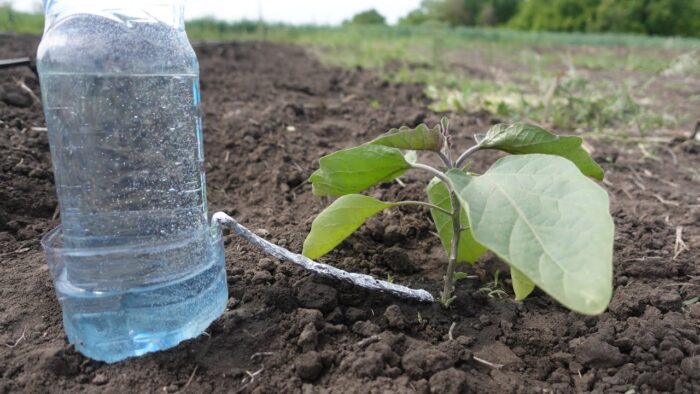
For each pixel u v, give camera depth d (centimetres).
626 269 48
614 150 89
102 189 34
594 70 210
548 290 26
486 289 45
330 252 48
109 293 33
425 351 35
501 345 38
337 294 41
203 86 122
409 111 110
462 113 111
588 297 26
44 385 32
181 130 36
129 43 33
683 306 43
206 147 78
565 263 27
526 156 33
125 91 33
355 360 35
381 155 37
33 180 59
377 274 46
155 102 34
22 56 121
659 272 47
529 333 39
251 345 36
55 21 32
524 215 29
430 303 41
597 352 36
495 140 38
